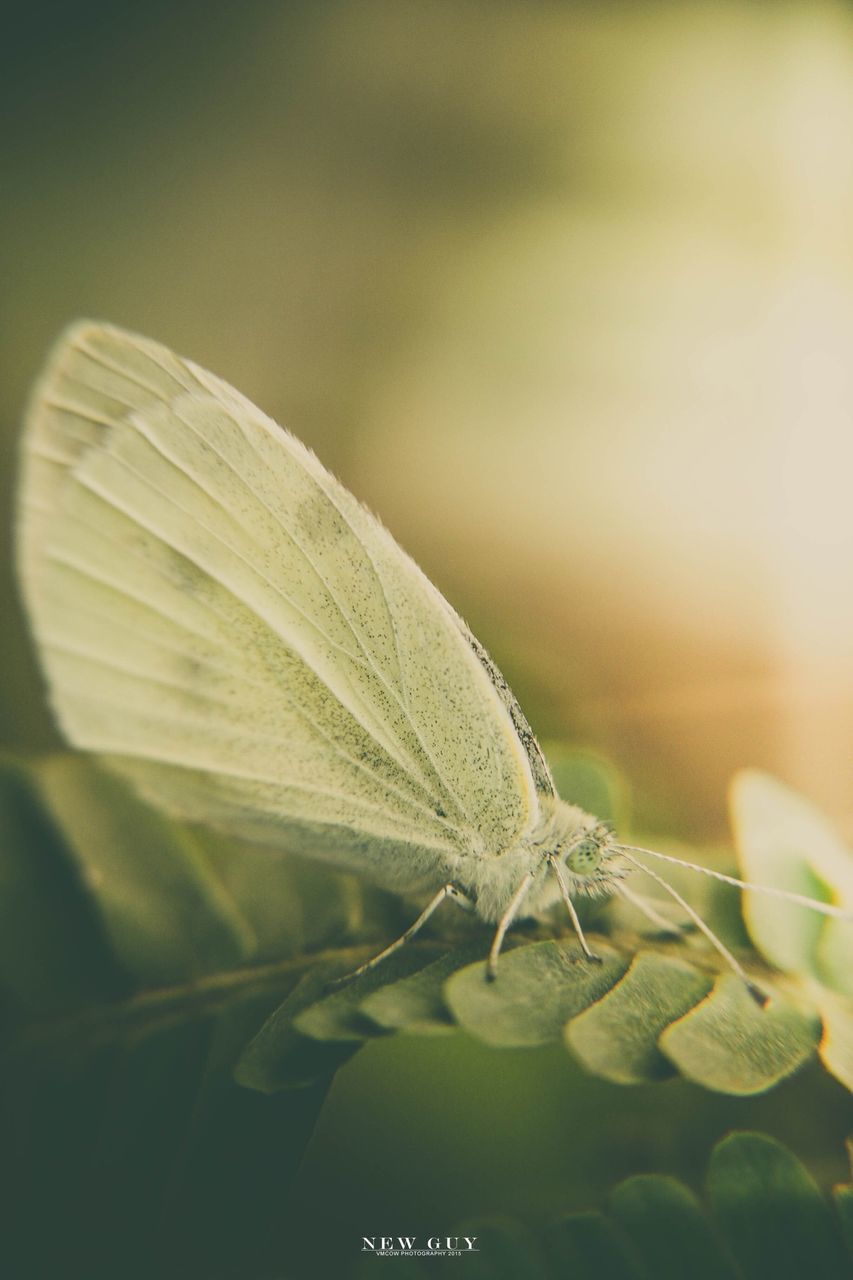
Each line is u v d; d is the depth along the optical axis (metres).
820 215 0.28
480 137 0.29
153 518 0.12
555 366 0.24
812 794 0.17
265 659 0.12
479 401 0.24
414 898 0.12
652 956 0.12
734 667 0.19
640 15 0.31
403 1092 0.12
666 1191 0.11
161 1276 0.11
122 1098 0.11
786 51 0.31
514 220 0.27
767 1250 0.11
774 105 0.29
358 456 0.23
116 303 0.24
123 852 0.12
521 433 0.24
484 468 0.23
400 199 0.28
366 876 0.12
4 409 0.18
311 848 0.12
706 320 0.26
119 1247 0.11
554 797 0.12
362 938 0.12
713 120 0.29
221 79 0.29
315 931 0.12
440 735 0.12
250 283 0.25
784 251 0.27
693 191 0.28
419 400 0.24
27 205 0.25
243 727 0.12
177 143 0.28
